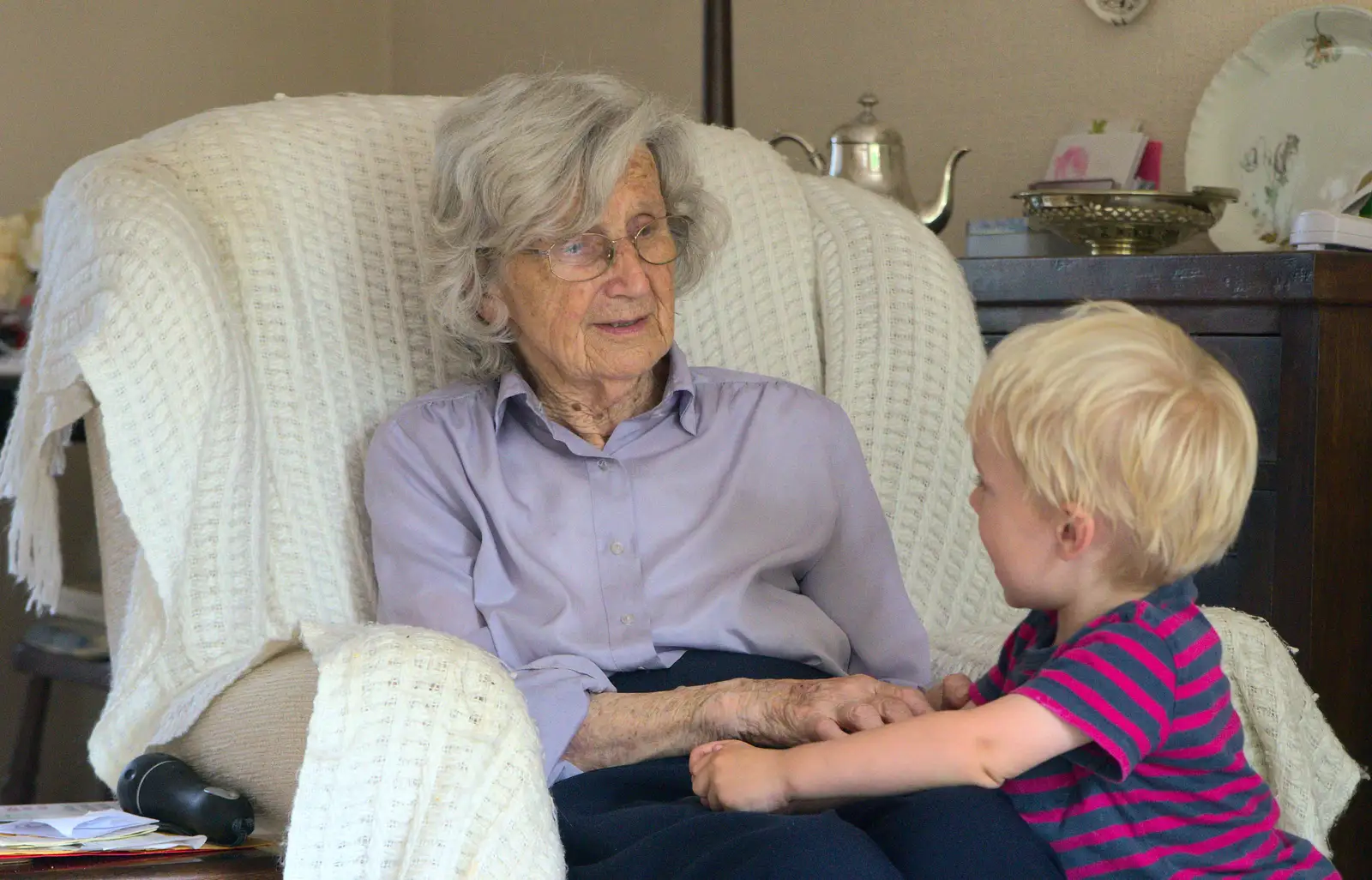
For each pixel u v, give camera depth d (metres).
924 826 1.09
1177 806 1.10
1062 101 2.67
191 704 1.40
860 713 1.24
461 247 1.54
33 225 2.50
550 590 1.48
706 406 1.60
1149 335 1.14
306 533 1.59
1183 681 1.09
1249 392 1.95
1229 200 2.20
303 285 1.64
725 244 1.78
